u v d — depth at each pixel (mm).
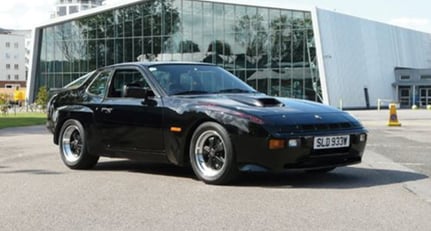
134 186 6676
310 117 6523
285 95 46219
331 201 5668
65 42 54375
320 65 44906
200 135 6727
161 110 7145
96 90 8328
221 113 6508
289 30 46031
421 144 12375
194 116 6734
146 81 7566
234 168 6449
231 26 47656
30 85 55781
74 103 8453
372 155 9914
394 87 59750
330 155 6504
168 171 7902
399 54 62562
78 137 8391
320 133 6383
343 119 6785
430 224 4746
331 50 47562
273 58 46500
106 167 8453
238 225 4762
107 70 8359
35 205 5629
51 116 8875
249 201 5719
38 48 55875
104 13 52250
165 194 6145
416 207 5371
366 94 53531
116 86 8047
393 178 7121
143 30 50656
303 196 5941
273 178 7105
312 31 45375
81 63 53531
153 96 7355
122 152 7703
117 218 5062
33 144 12688
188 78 7637
